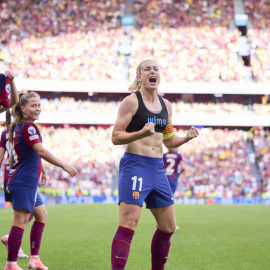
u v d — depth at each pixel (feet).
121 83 214.07
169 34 240.94
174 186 72.54
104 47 233.55
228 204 175.42
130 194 26.40
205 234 66.64
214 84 214.28
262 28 245.04
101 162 209.46
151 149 27.55
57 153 211.00
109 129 226.79
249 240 59.31
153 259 28.63
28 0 248.73
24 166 31.60
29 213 31.96
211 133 227.20
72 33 238.68
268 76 224.33
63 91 215.92
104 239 59.52
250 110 227.81
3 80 27.58
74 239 59.52
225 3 257.55
